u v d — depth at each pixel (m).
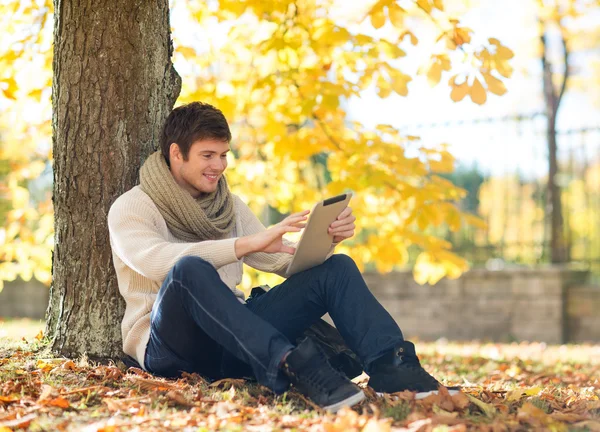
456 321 10.94
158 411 3.01
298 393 3.22
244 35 6.62
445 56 5.29
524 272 10.56
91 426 2.74
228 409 3.02
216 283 3.16
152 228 3.63
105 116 4.20
